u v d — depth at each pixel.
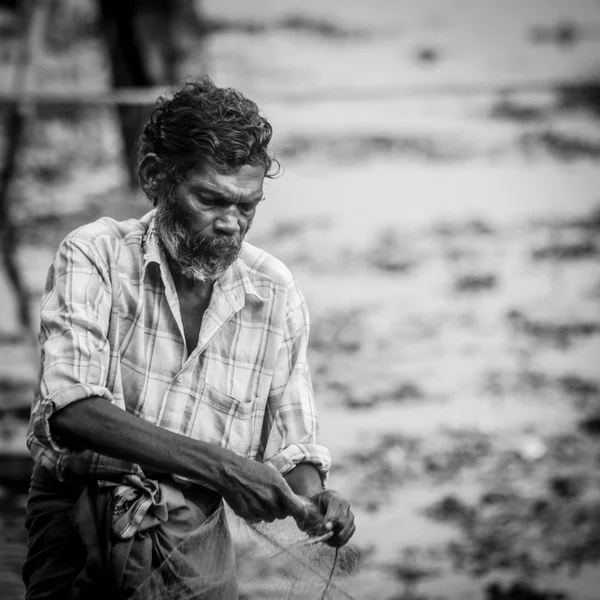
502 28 22.11
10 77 21.89
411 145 21.86
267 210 21.61
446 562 20.77
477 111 21.97
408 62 21.98
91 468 7.91
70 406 7.27
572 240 21.84
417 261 21.64
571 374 21.53
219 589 7.87
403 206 21.77
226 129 7.47
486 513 20.92
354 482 20.97
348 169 21.77
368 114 21.89
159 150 7.66
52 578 7.99
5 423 20.97
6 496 20.59
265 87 21.88
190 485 8.09
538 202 21.89
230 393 8.10
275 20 21.92
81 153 21.83
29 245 21.55
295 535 8.01
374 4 21.97
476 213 21.81
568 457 21.20
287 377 8.38
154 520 7.82
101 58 22.00
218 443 8.03
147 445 7.27
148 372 7.93
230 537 8.06
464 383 21.39
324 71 21.91
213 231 7.62
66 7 22.03
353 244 21.62
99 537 7.84
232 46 21.94
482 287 21.66
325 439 21.09
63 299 7.68
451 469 21.09
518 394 21.42
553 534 20.95
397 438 21.14
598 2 22.14
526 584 20.72
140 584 7.75
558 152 21.98
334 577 8.03
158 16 21.95
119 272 7.92
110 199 21.75
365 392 21.25
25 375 21.14
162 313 7.98
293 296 8.45
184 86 7.80
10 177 21.67
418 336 21.48
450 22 22.05
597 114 22.05
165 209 7.73
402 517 20.84
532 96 22.05
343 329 21.42
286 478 8.13
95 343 7.63
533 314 21.66
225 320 8.06
